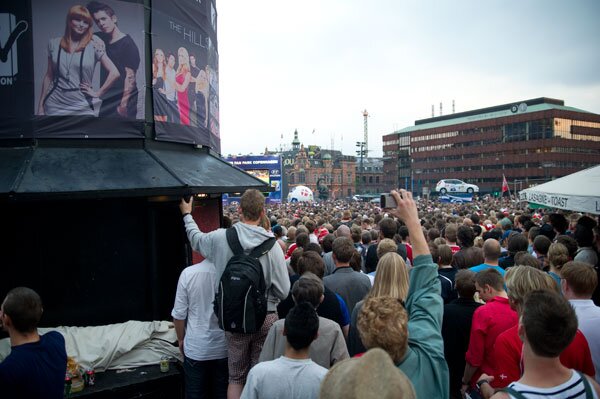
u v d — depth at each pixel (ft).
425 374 8.43
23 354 10.39
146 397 16.02
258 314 12.61
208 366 15.30
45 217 17.76
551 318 7.31
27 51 18.07
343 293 17.78
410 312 9.55
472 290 16.08
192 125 23.56
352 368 5.35
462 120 399.65
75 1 18.72
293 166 435.94
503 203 144.25
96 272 18.56
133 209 19.21
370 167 504.43
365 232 31.35
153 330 17.80
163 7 21.44
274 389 9.17
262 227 14.64
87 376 15.58
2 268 17.15
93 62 19.06
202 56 24.58
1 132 17.84
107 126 19.31
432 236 30.96
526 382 7.60
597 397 7.32
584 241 24.23
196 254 22.91
